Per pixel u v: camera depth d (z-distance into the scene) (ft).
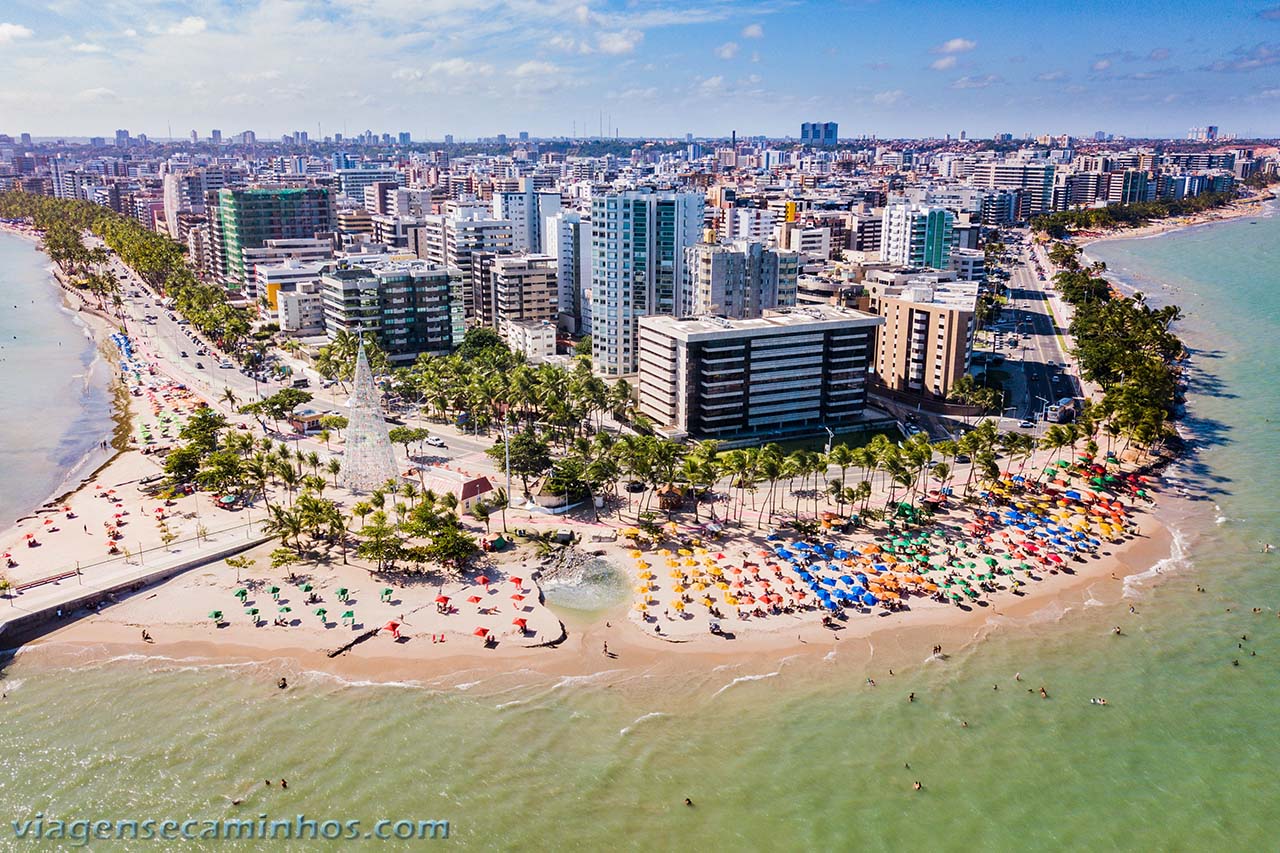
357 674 452.76
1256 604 523.70
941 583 537.24
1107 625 502.79
